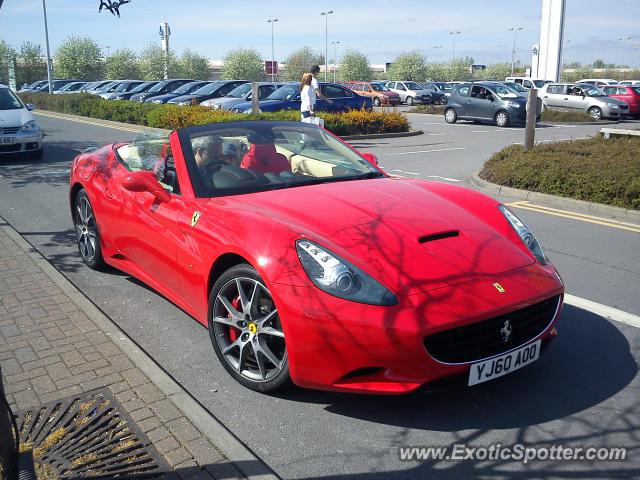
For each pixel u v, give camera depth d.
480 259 3.25
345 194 3.84
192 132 4.46
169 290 4.30
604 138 12.88
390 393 2.91
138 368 3.59
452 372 2.94
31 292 4.86
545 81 35.38
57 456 2.81
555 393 3.36
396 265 3.08
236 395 3.42
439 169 11.98
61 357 3.74
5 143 12.36
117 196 4.77
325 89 19.67
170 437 2.93
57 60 55.53
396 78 75.06
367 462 2.81
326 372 2.98
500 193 9.37
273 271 3.11
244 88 22.08
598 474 2.69
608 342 4.00
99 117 24.17
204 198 3.91
